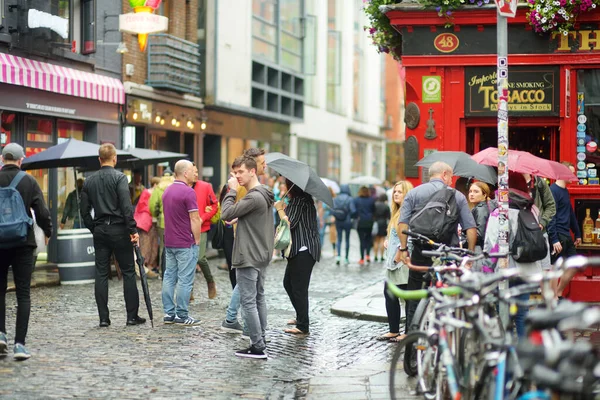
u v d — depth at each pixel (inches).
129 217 765.9
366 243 1593.3
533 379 342.3
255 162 644.7
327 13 2950.3
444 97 959.0
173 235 787.4
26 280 620.1
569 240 853.8
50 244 1355.8
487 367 418.9
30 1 1269.7
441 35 952.3
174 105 1802.4
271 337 745.0
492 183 776.9
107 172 773.9
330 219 1811.0
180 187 791.7
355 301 960.9
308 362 634.8
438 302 489.1
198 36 1951.3
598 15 904.9
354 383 557.6
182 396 519.8
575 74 932.0
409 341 462.6
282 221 753.0
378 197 1672.0
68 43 1362.0
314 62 2554.1
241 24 2086.6
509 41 937.5
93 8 1451.8
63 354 642.8
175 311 804.0
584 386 326.3
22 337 619.5
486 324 443.8
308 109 2701.8
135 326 780.0
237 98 2070.6
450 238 642.2
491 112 947.3
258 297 666.8
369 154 3435.0
